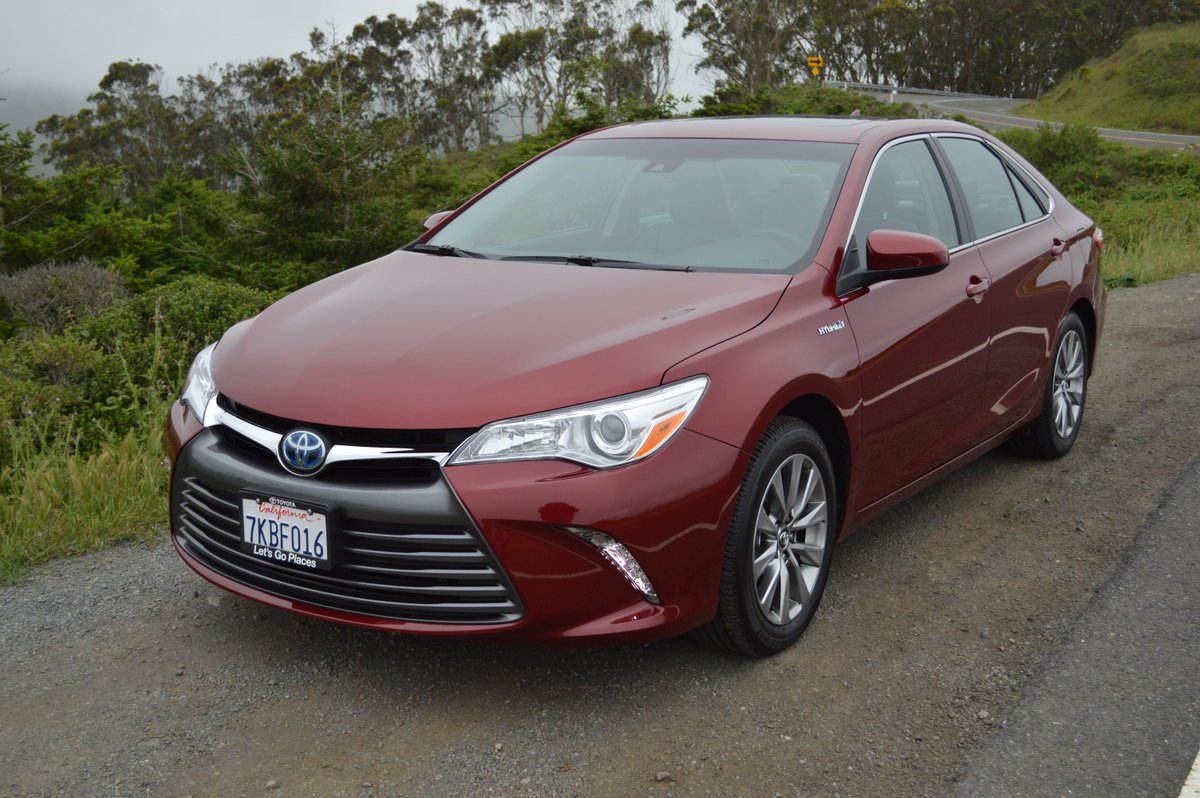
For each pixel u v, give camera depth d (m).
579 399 2.62
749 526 2.86
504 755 2.62
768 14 76.69
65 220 23.16
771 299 3.08
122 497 4.19
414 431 2.62
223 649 3.16
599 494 2.57
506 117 86.50
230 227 22.41
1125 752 2.60
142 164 71.31
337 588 2.77
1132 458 4.89
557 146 4.40
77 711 2.82
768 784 2.50
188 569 3.71
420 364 2.77
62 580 3.63
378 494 2.63
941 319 3.64
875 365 3.29
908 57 98.44
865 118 4.23
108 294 16.27
